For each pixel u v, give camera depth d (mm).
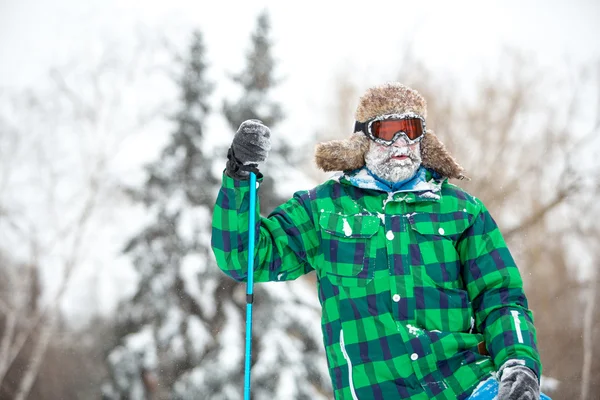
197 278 13523
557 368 21906
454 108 25141
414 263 3715
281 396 12438
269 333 12938
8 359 26391
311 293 14000
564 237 22266
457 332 3658
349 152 4062
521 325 3594
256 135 3676
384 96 4039
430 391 3562
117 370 13672
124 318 14258
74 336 26828
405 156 3939
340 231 3834
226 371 12742
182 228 13703
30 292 27859
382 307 3646
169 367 13492
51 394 26125
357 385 3650
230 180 3734
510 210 22719
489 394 3441
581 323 22047
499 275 3789
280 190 13438
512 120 24328
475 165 23578
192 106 14352
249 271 3809
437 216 3859
